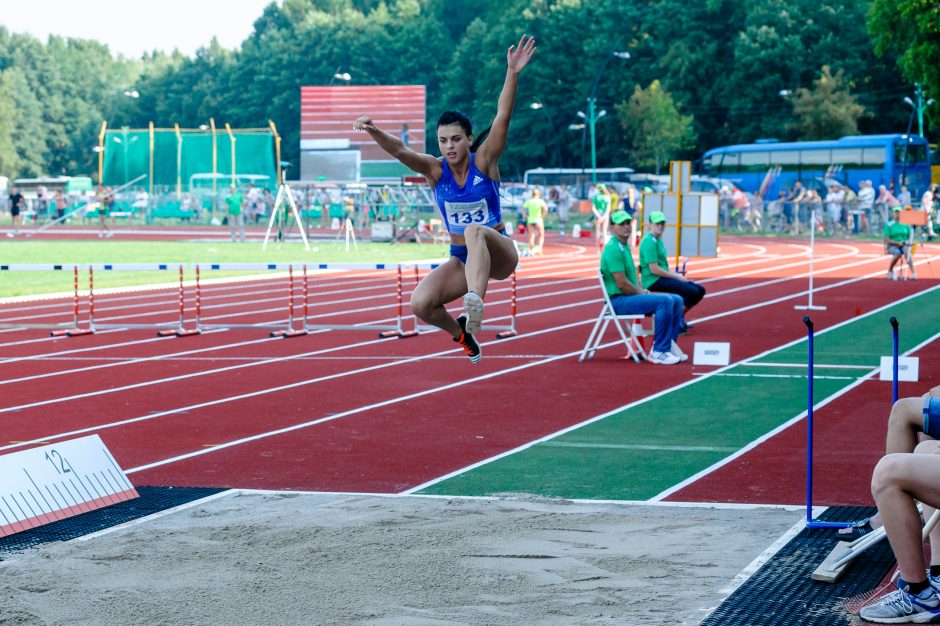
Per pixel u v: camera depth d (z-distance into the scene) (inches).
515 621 195.5
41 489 273.7
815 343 588.4
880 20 1343.5
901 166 2143.2
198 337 654.5
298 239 1846.7
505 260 248.7
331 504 285.4
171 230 2219.5
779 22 2760.8
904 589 194.5
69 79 5674.2
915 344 579.8
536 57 3174.2
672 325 529.3
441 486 305.9
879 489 195.2
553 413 411.5
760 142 2378.2
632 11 3073.3
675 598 206.1
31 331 687.7
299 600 209.0
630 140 2901.1
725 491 293.1
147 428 393.7
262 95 4111.7
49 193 2861.7
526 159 3250.5
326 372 517.7
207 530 260.7
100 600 211.0
